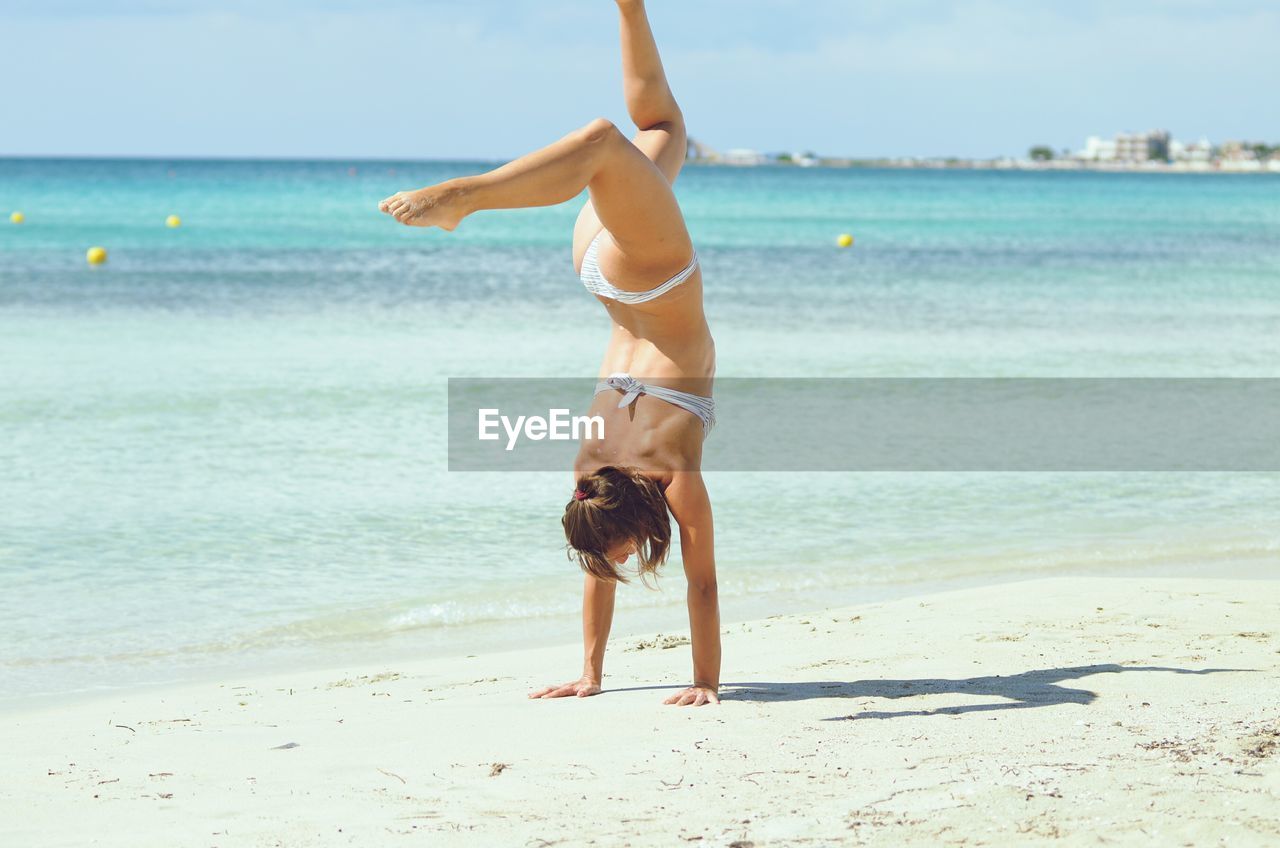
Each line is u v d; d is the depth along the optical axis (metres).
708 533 4.75
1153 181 161.38
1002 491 9.91
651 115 4.92
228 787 3.92
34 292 22.56
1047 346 17.73
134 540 8.17
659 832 3.35
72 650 6.31
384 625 6.82
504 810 3.60
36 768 4.20
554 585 7.50
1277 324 20.70
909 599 6.92
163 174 119.44
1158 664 5.30
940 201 83.31
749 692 5.04
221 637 6.56
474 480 9.91
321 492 9.42
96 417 11.67
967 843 3.17
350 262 30.06
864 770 3.85
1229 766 3.72
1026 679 5.10
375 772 4.03
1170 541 8.60
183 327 17.97
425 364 14.99
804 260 33.81
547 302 22.16
